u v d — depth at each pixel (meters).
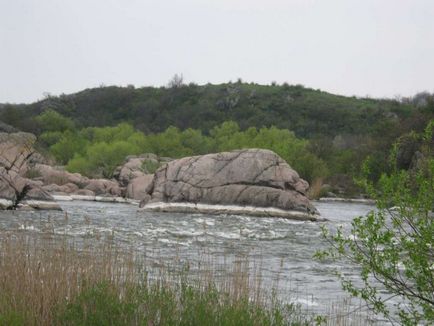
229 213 37.00
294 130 137.88
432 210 7.12
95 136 106.12
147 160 62.31
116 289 9.33
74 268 9.74
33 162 64.19
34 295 8.70
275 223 32.78
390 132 75.12
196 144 99.19
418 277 7.06
